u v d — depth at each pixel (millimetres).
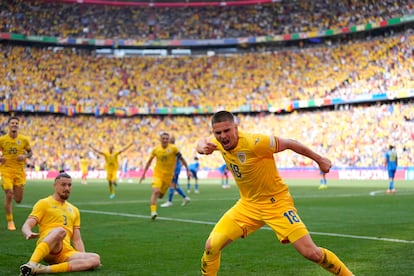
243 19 80125
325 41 75312
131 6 81125
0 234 14414
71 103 71562
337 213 19469
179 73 77062
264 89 72250
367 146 59719
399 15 66875
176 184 24328
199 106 72562
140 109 72438
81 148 69562
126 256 10836
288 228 7012
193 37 79250
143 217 18969
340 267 6992
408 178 53125
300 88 70125
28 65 73562
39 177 64625
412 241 12391
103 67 77188
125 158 67250
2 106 67750
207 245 7359
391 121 59938
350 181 50156
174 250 11586
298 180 54188
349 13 72625
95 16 80000
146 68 77750
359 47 69562
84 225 16422
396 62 63812
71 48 78312
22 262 10141
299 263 9930
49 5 78438
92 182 53250
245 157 7066
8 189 15703
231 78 75312
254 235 13727
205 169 66875
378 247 11539
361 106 64750
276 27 77500
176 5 81125
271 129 69125
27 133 68500
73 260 9102
